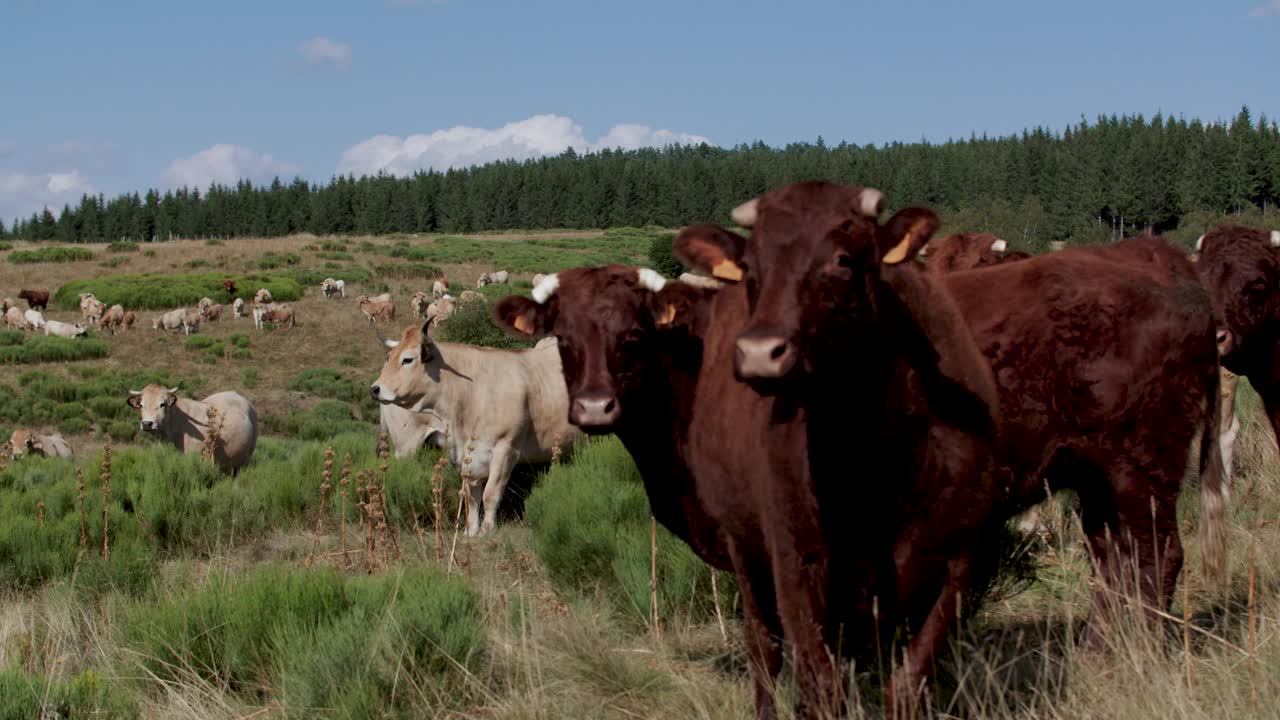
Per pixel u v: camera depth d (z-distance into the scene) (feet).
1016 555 18.33
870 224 10.69
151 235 570.46
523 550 28.17
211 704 17.31
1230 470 25.41
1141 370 15.39
